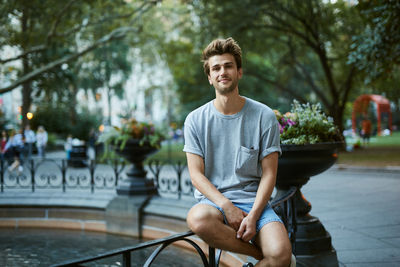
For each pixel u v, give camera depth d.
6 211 5.68
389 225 4.66
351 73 16.27
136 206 5.01
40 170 12.05
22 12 12.20
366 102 25.42
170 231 4.70
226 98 2.17
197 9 15.90
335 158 3.37
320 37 17.06
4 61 13.08
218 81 2.15
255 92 23.59
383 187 7.71
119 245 4.66
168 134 5.59
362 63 8.58
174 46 18.58
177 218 4.59
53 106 27.64
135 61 34.34
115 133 5.34
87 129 28.12
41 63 14.26
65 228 5.52
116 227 5.16
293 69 20.23
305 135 3.25
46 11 12.73
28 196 5.75
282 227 2.02
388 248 3.74
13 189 7.82
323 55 16.73
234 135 2.19
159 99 38.62
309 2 15.77
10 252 4.37
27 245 4.67
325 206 5.96
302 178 3.39
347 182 8.54
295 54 19.03
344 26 16.41
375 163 11.53
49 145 25.27
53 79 14.80
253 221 1.98
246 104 2.22
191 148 2.22
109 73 31.88
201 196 2.26
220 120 2.20
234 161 2.19
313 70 23.22
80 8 13.10
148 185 5.29
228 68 2.14
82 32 15.37
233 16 14.99
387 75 8.92
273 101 24.64
